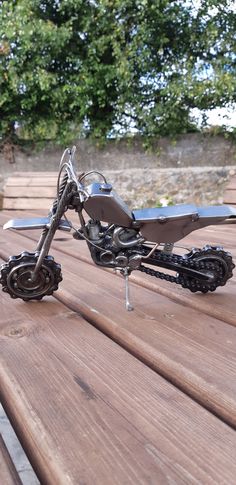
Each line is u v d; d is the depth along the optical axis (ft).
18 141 7.78
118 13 6.91
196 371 0.96
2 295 1.62
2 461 0.71
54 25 7.00
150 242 1.38
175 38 7.25
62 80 7.43
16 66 7.14
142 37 6.94
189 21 7.14
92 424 0.77
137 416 0.80
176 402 0.85
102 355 1.07
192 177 7.36
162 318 1.31
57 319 1.34
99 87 7.26
